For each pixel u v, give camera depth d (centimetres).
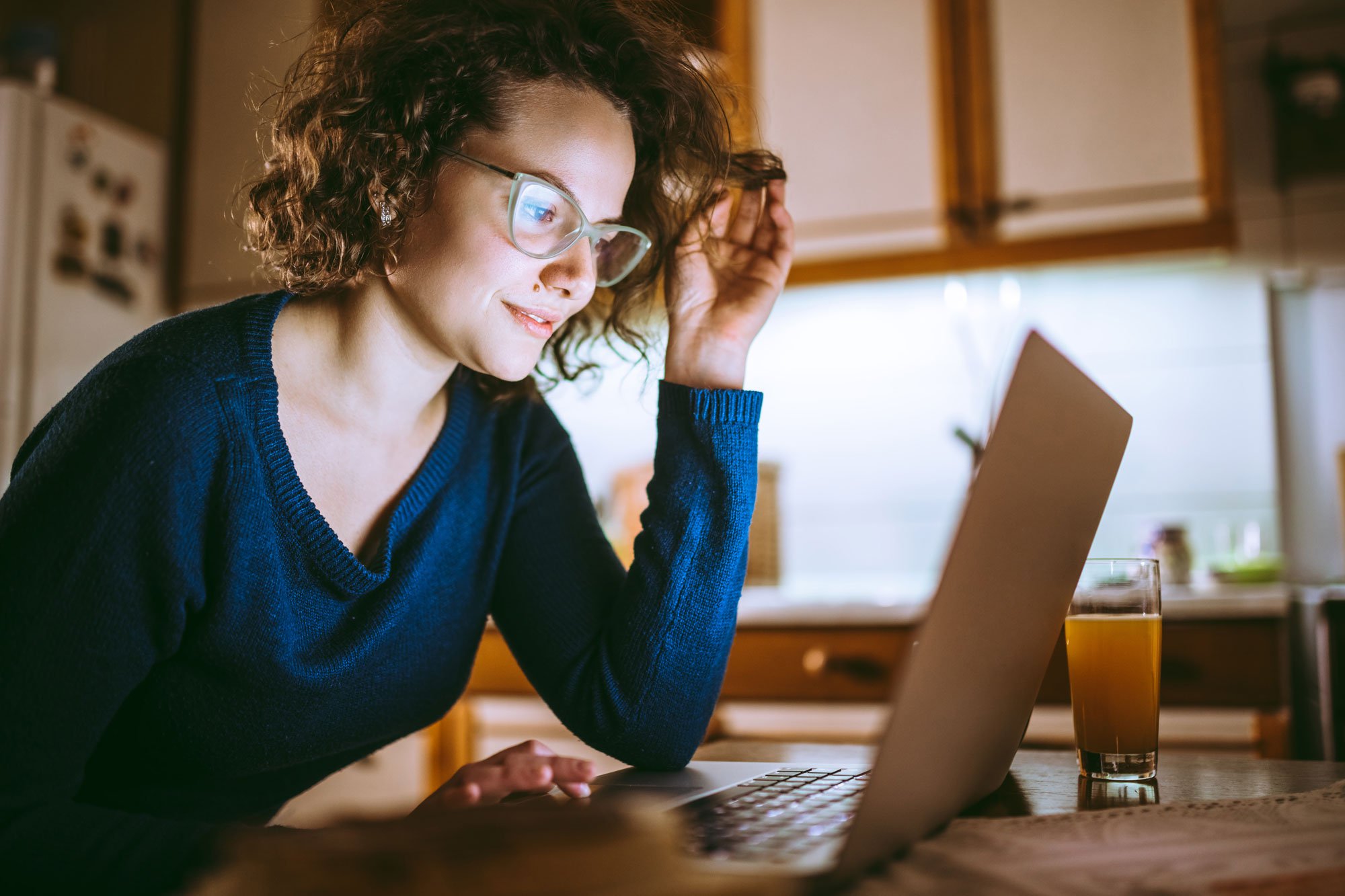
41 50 275
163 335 76
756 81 242
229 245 280
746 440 89
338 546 79
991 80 226
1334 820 58
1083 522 64
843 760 90
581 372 111
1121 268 241
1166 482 242
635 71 90
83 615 65
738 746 100
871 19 236
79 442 68
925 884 46
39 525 65
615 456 282
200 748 79
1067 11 223
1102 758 75
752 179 101
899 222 231
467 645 96
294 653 79
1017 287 253
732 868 46
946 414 259
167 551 69
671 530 88
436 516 88
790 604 209
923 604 198
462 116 80
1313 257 235
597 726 88
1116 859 50
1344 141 230
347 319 83
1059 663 172
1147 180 215
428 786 215
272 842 37
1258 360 237
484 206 78
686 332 97
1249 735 177
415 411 87
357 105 80
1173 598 183
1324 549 233
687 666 86
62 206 263
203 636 75
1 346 251
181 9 287
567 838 37
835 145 236
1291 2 238
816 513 268
